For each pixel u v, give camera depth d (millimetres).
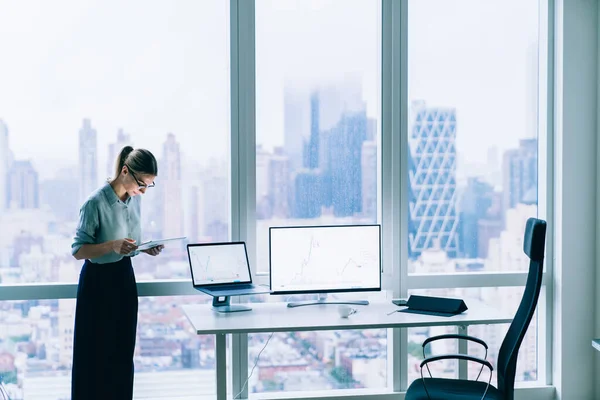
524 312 3367
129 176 3834
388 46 4602
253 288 4191
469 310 4152
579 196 4727
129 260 3951
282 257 4223
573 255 4723
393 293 4660
